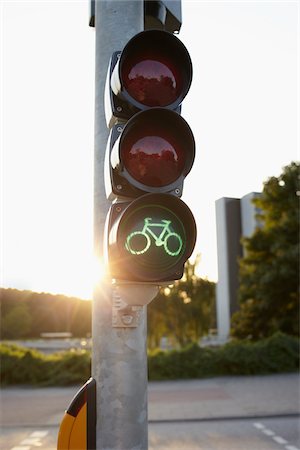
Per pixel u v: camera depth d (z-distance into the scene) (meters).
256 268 27.33
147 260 1.91
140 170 2.03
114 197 2.06
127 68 2.13
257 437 9.10
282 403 12.17
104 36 2.51
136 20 2.52
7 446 8.88
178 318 26.39
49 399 13.92
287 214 27.08
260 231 27.78
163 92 2.15
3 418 11.21
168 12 2.83
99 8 2.56
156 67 2.15
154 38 2.12
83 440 2.23
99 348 2.28
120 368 2.23
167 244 1.92
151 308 26.45
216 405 12.04
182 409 11.61
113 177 2.03
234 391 14.27
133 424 2.21
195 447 8.42
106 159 2.11
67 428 2.24
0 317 65.56
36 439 9.41
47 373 17.14
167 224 1.94
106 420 2.22
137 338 2.28
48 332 68.94
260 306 26.67
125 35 2.49
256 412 11.12
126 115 2.11
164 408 11.77
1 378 17.14
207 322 26.84
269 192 28.17
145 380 2.28
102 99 2.48
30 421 10.89
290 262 26.22
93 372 2.30
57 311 69.62
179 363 17.55
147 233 1.91
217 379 16.95
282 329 26.39
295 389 14.45
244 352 18.02
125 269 1.88
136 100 2.09
